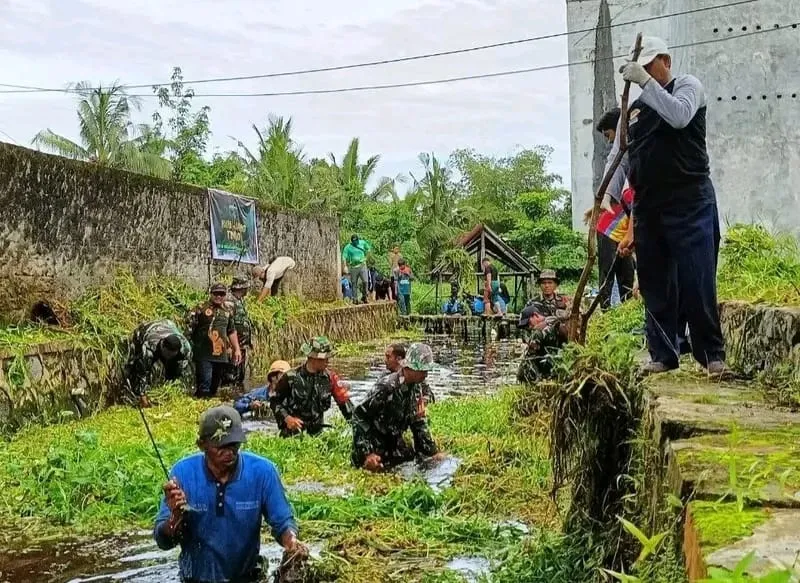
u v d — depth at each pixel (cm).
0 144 1171
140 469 760
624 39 2550
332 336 2238
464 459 825
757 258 1005
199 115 4112
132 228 1499
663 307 580
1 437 955
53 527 662
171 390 1258
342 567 541
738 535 246
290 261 2042
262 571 503
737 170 1845
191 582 486
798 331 544
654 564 337
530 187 6169
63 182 1307
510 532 608
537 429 777
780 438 372
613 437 507
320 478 770
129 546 616
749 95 1838
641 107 553
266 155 3656
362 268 2836
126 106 3312
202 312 1380
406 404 829
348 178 4175
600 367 511
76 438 867
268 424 1062
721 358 562
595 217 566
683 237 547
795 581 206
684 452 347
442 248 4184
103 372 1205
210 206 1808
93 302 1339
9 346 1050
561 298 1122
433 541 597
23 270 1216
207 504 478
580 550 501
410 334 2703
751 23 1831
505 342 2519
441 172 4412
